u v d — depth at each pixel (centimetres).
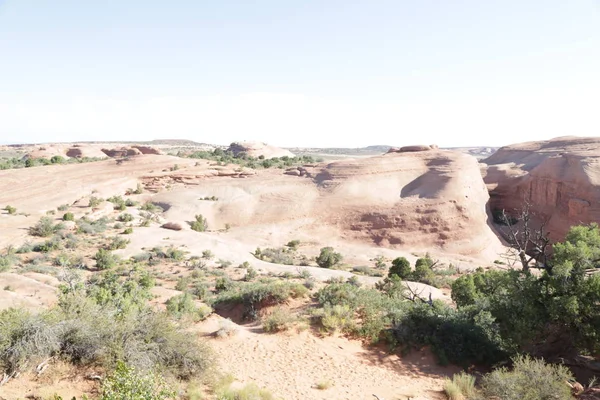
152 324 1123
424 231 6500
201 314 1947
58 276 2889
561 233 6625
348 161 8088
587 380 1414
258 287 2361
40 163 9544
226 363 1384
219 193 7531
